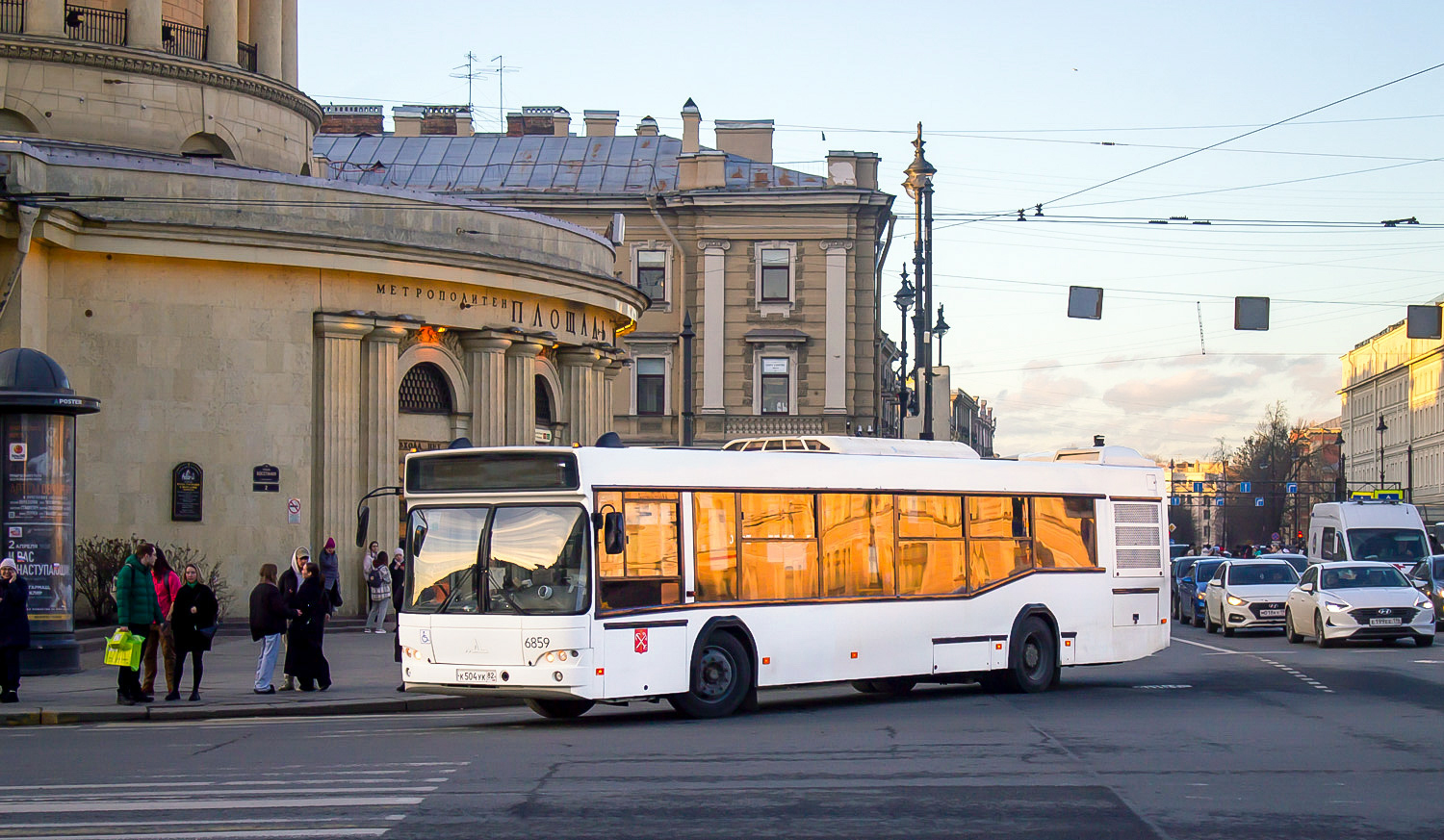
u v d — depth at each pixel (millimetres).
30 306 29594
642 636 17297
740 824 10344
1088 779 12375
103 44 34875
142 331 31516
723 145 68188
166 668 20562
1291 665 25734
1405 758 13719
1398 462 132875
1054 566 22188
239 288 32500
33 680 23203
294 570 23172
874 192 63719
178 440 31812
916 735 15734
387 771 13047
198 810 10922
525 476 17328
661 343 64812
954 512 20938
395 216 34562
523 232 37656
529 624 16875
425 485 17969
